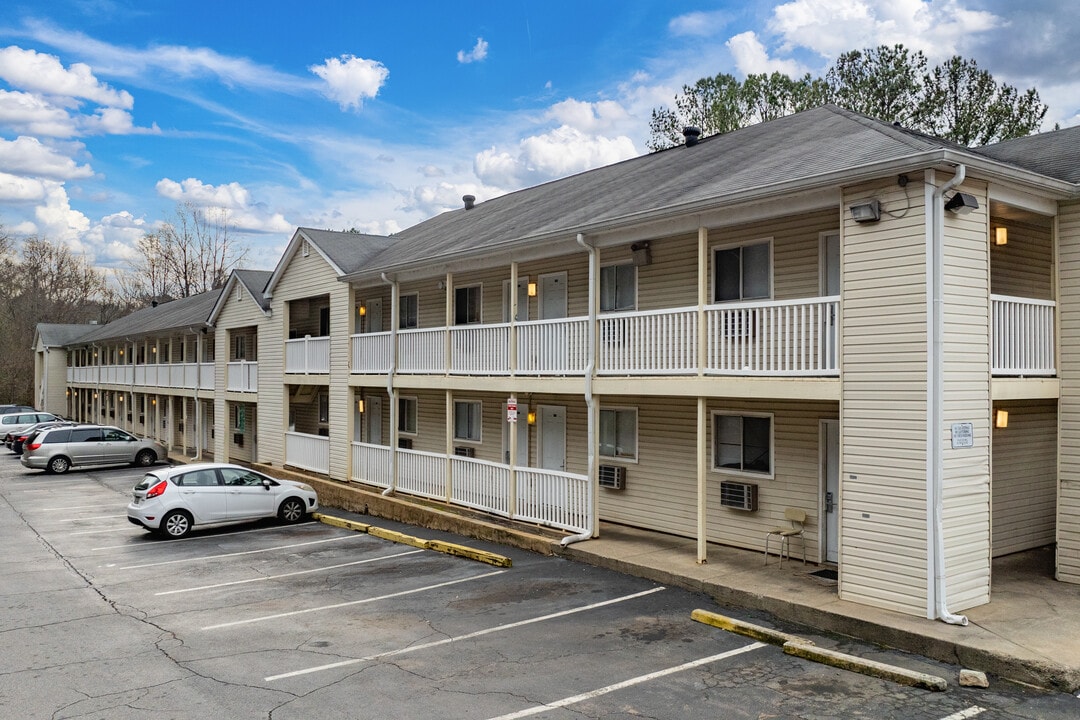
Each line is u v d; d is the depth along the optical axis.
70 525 19.36
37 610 11.51
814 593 10.86
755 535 13.84
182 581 13.29
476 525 16.19
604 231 13.80
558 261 17.75
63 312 78.62
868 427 10.30
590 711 7.62
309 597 12.07
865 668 8.46
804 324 11.05
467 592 12.12
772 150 13.91
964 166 9.52
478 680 8.45
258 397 26.69
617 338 14.03
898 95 27.17
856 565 10.37
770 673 8.53
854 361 10.47
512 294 16.20
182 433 37.00
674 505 15.25
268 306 26.30
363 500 19.98
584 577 12.81
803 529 13.04
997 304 10.73
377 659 9.16
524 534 15.15
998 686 8.10
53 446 30.81
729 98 30.72
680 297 15.03
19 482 28.28
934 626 9.33
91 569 14.30
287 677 8.63
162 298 63.09
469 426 20.62
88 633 10.34
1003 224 12.42
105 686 8.41
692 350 12.71
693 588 11.83
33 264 82.06
